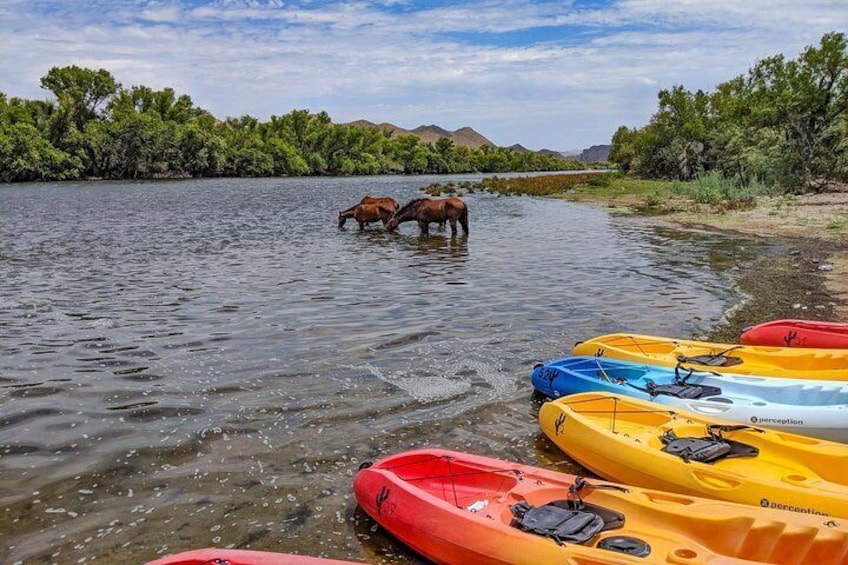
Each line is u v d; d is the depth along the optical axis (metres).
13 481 6.56
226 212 37.19
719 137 56.31
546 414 7.52
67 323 12.34
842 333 10.38
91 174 84.25
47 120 82.94
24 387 9.02
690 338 11.57
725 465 6.46
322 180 88.56
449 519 5.22
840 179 40.72
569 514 5.24
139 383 9.21
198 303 14.06
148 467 6.88
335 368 9.90
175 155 89.69
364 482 5.98
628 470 6.43
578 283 16.33
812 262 18.56
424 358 10.42
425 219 26.03
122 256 20.66
